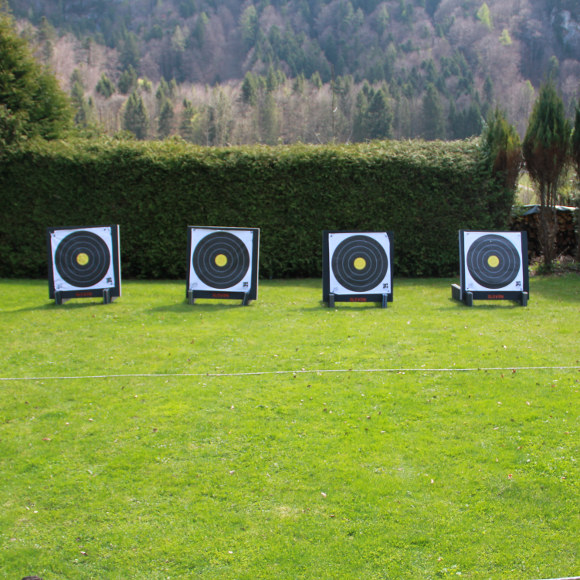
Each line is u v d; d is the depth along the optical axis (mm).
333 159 13453
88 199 13797
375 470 4324
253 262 10391
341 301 10227
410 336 7949
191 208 13711
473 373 6348
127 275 14156
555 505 3865
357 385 6059
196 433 4977
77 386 6133
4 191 13859
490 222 13664
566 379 6090
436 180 13469
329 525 3705
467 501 3930
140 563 3400
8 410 5520
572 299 10422
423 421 5145
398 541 3549
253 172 13562
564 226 14586
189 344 7684
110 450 4703
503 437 4809
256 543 3553
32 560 3432
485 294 10125
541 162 12961
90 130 18438
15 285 12578
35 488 4156
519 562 3359
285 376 6371
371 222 13648
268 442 4797
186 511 3871
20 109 15531
